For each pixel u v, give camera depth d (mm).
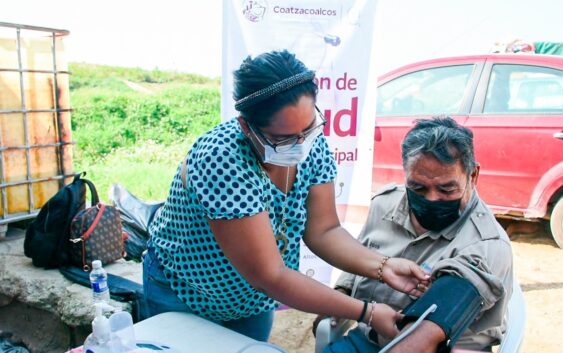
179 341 1312
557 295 3471
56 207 2709
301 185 1405
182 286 1474
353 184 2633
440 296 1295
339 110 2531
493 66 4234
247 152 1248
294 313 3158
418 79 4539
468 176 1499
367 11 2434
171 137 9062
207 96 10859
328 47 2443
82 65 13375
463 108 4289
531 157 3988
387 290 1692
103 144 8430
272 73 1100
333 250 1558
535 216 4066
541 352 2791
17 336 2811
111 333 1216
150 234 1581
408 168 1508
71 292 2525
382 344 1667
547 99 4016
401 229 1712
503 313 1420
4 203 3262
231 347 1288
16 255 3016
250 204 1208
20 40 3191
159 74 13922
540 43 5191
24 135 3291
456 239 1540
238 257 1246
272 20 2338
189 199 1307
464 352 1370
